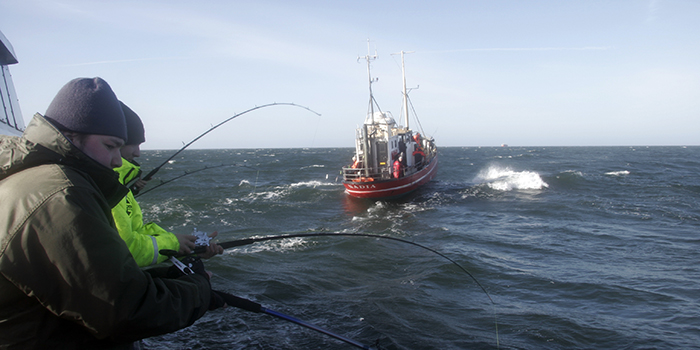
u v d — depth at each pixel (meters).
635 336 5.57
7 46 7.61
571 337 5.50
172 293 1.59
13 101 8.41
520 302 6.80
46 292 1.24
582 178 27.02
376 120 22.48
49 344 1.32
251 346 4.66
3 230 1.23
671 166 41.38
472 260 9.27
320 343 4.88
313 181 32.88
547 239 11.85
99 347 1.43
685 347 5.26
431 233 13.02
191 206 18.77
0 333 1.28
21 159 1.35
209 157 84.75
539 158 65.06
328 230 13.97
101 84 1.54
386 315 5.98
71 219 1.25
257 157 82.44
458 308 6.44
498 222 14.86
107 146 1.55
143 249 2.02
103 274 1.27
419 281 7.73
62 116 1.43
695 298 7.03
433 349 4.96
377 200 21.38
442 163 51.97
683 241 11.52
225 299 2.06
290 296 6.66
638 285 7.69
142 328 1.39
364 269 8.59
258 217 16.52
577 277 8.16
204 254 2.32
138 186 3.33
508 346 5.15
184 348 4.54
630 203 18.30
